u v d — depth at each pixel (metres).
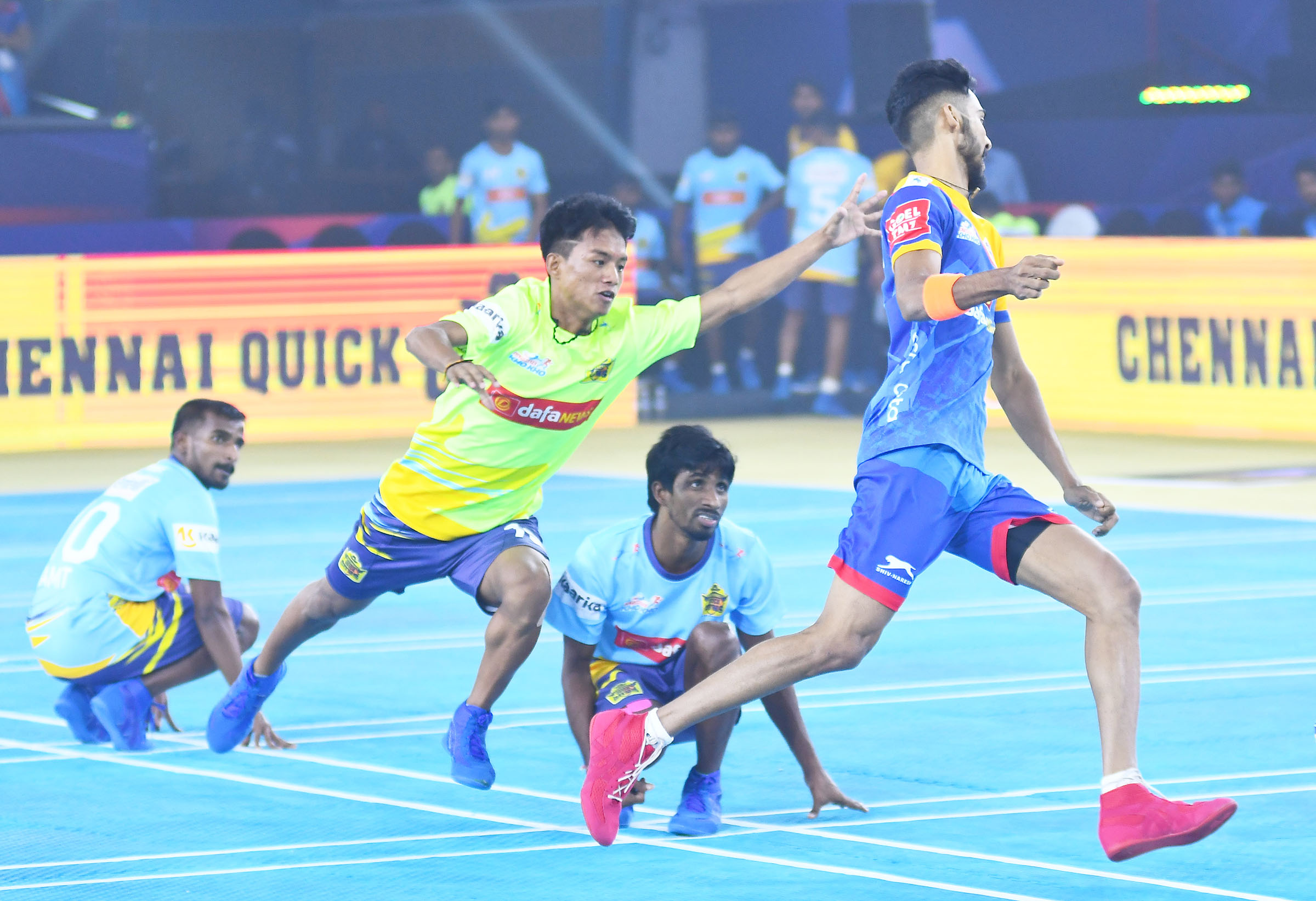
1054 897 5.76
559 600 6.83
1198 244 20.25
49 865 6.26
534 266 21.31
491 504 7.03
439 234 22.98
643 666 6.98
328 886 5.98
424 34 29.12
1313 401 19.53
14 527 15.15
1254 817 6.65
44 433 20.08
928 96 6.13
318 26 29.83
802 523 14.84
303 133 29.88
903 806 6.98
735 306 7.06
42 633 8.09
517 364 6.73
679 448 6.60
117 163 22.66
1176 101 25.14
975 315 5.98
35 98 24.77
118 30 25.17
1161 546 13.51
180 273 20.31
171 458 8.32
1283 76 24.22
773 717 6.88
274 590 12.06
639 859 6.28
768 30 27.28
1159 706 8.56
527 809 7.01
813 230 22.58
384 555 7.13
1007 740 8.00
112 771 7.66
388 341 21.02
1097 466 18.09
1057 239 21.30
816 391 23.66
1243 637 10.22
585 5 28.08
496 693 6.80
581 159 28.41
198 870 6.18
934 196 5.97
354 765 7.75
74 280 20.06
